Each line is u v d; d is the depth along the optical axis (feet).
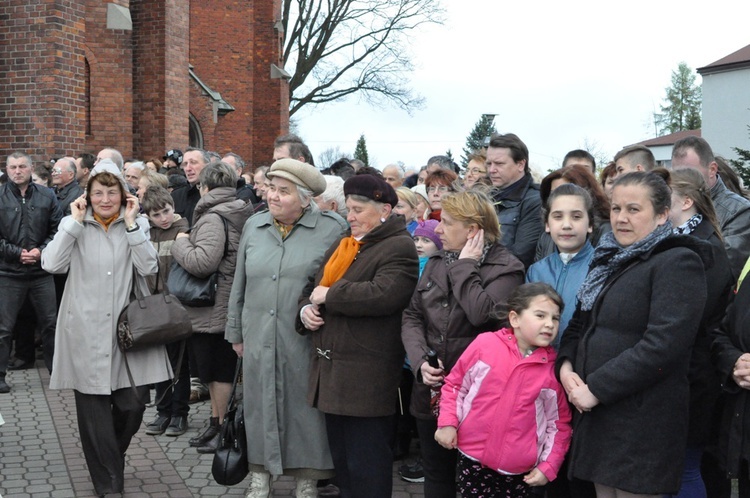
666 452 10.59
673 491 10.67
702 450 12.17
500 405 11.85
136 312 16.19
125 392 16.51
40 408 23.80
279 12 83.56
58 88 38.29
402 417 18.78
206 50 78.18
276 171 15.16
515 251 16.81
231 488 17.29
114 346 16.34
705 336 12.07
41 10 38.01
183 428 21.16
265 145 82.33
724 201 16.15
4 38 38.50
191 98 67.26
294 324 15.25
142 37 50.39
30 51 38.27
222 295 19.38
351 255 14.21
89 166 32.27
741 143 133.18
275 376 15.23
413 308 13.67
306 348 15.33
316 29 101.19
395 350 14.17
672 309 10.40
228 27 78.69
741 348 11.60
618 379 10.47
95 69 45.98
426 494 13.61
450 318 12.95
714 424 12.76
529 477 11.73
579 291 11.59
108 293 16.35
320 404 14.21
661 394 10.61
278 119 82.02
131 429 16.76
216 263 19.03
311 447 15.25
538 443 11.87
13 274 26.32
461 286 12.76
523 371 11.82
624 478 10.58
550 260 13.30
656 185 10.90
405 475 18.03
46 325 27.37
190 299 18.93
